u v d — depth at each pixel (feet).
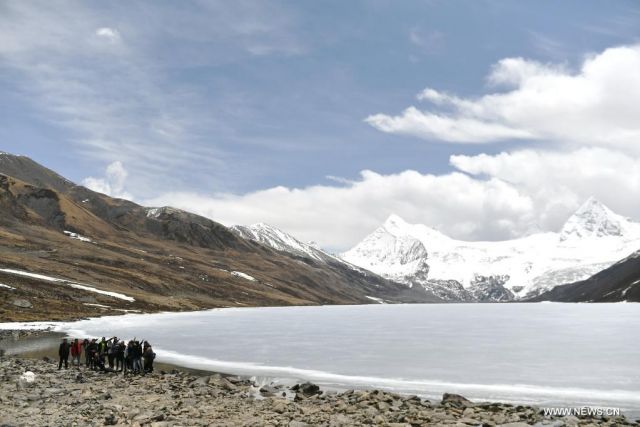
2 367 154.20
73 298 531.09
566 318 564.30
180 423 83.92
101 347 158.81
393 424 88.43
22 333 288.51
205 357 213.05
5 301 420.77
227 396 117.60
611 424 98.53
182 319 476.13
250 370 178.60
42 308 439.22
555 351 235.40
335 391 140.05
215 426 81.92
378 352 232.94
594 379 161.07
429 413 101.65
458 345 263.08
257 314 642.22
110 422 82.07
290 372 174.70
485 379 161.48
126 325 378.73
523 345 262.88
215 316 556.92
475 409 109.81
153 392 118.42
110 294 623.36
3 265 609.42
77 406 97.09
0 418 84.33
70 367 162.71
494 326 428.97
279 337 308.19
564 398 132.26
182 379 141.49
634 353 225.56
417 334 339.36
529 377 165.07
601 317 578.66
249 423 85.35
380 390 133.39
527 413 106.93
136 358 153.07
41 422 81.30
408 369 182.09
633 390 142.92
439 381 157.99
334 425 86.22
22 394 108.06
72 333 298.97
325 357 213.87
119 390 119.44
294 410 100.32
